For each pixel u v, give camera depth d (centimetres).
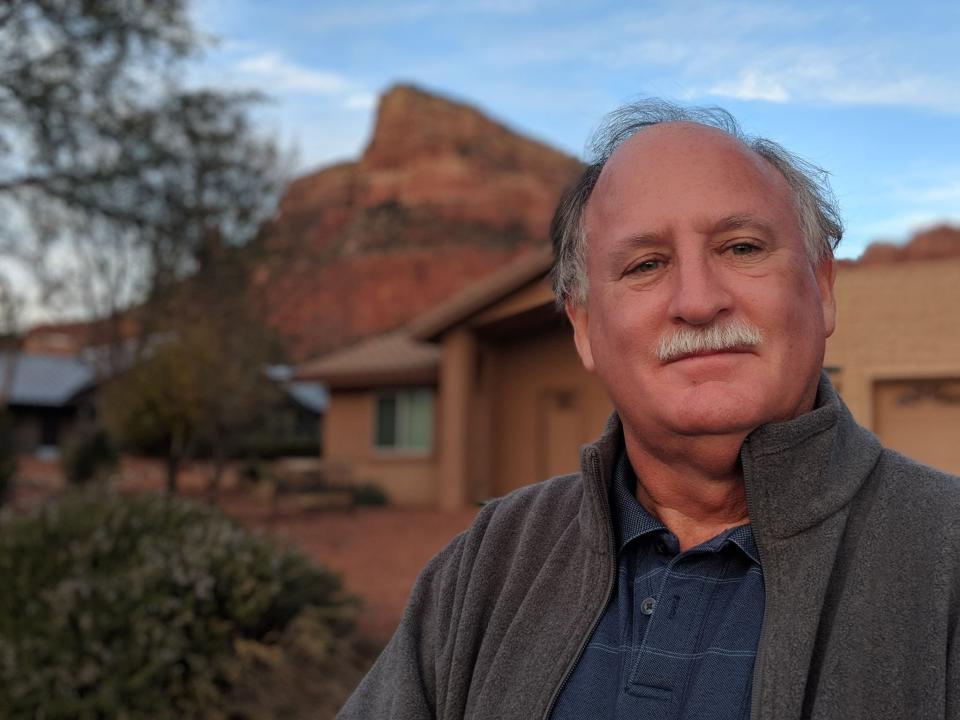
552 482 139
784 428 105
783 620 100
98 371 2080
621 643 114
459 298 1399
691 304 108
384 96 9200
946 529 99
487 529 137
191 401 1484
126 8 993
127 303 1753
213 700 453
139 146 1070
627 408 116
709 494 117
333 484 1733
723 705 102
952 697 90
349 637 568
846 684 94
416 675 133
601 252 119
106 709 425
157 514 589
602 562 118
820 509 103
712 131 119
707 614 110
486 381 1359
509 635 121
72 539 535
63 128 1009
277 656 478
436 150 8731
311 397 3212
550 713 113
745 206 111
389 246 8031
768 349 109
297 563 570
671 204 113
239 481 2117
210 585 481
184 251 1232
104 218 1116
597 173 133
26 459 3622
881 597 97
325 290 7594
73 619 460
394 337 2061
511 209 8444
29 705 424
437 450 1748
